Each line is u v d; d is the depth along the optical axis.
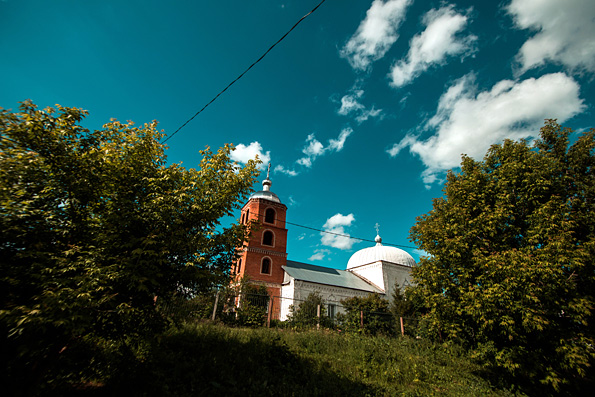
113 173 5.79
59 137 5.29
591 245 8.62
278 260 34.62
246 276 23.47
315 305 21.42
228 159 7.54
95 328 5.32
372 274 38.84
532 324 8.11
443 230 11.20
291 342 11.70
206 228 6.97
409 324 20.09
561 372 8.90
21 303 4.56
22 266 4.74
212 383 6.53
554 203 9.62
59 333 4.73
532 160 10.88
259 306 17.80
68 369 5.64
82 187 5.23
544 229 9.15
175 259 6.36
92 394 5.64
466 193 11.63
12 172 4.71
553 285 8.12
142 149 6.51
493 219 10.16
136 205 5.72
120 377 6.04
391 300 36.06
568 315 8.86
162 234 5.69
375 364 10.49
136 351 7.19
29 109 5.24
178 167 7.08
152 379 6.24
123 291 5.50
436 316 10.99
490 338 9.92
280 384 7.38
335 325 19.34
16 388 4.68
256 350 9.21
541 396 9.17
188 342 8.86
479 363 11.25
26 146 5.02
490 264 9.03
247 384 6.95
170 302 6.68
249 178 7.66
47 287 4.56
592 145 10.63
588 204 10.29
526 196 10.41
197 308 13.18
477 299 9.02
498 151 12.14
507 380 10.16
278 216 37.06
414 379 9.75
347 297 31.23
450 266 10.98
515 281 8.32
